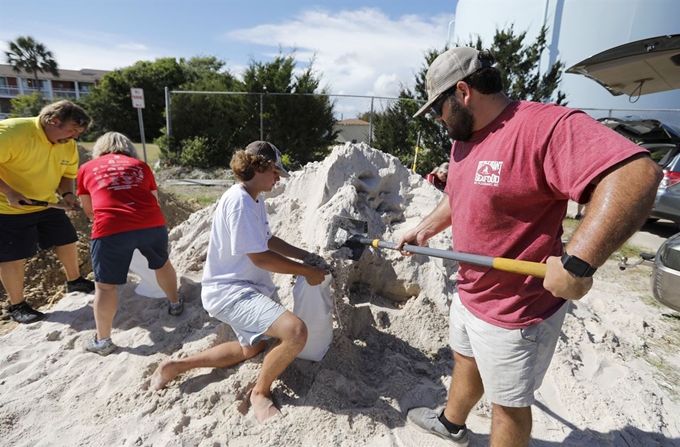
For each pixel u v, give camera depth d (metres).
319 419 2.12
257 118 12.61
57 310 3.37
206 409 2.24
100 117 28.44
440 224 2.19
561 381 2.66
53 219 3.41
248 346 2.36
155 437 2.06
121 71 29.05
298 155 13.14
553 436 2.27
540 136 1.41
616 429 2.32
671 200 6.83
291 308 2.67
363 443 2.06
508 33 11.44
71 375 2.59
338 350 2.51
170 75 30.03
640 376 2.93
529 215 1.54
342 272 2.77
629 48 4.35
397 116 11.95
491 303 1.69
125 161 2.91
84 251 4.39
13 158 3.01
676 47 4.07
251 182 2.19
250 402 2.29
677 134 7.03
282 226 3.50
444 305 2.96
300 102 12.53
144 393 2.36
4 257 3.10
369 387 2.43
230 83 14.88
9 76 51.91
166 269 3.10
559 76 11.17
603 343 3.23
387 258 3.11
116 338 2.97
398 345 2.81
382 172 3.58
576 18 12.93
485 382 1.76
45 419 2.24
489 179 1.55
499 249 1.62
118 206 2.72
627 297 4.50
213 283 2.25
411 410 2.25
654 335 3.62
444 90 1.61
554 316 1.63
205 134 12.61
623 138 1.27
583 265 1.25
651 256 4.20
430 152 11.62
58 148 3.27
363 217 3.17
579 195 1.31
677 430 2.41
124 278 2.77
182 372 2.40
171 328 3.08
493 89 1.56
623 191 1.19
